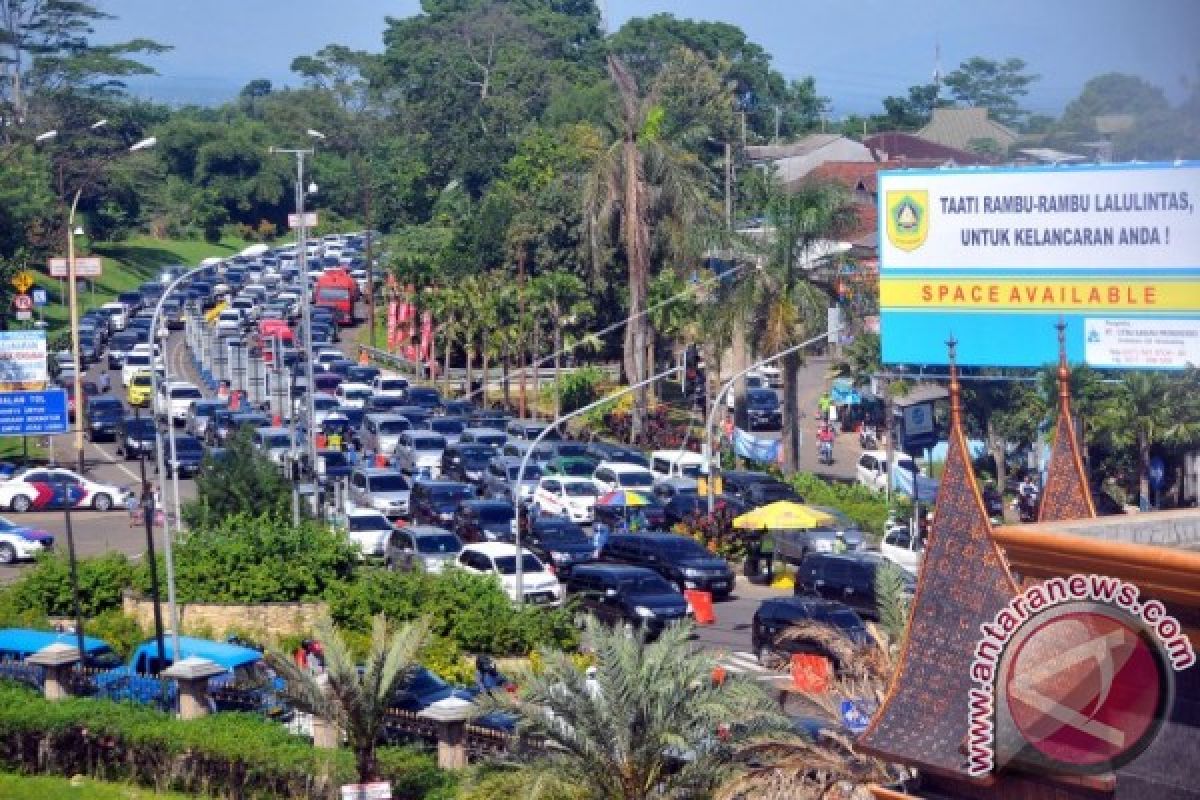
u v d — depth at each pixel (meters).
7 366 164.38
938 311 122.19
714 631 106.56
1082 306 117.62
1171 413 137.62
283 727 75.31
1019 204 119.06
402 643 67.62
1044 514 41.09
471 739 72.06
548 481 150.00
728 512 135.25
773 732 52.94
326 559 106.62
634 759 56.09
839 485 157.38
